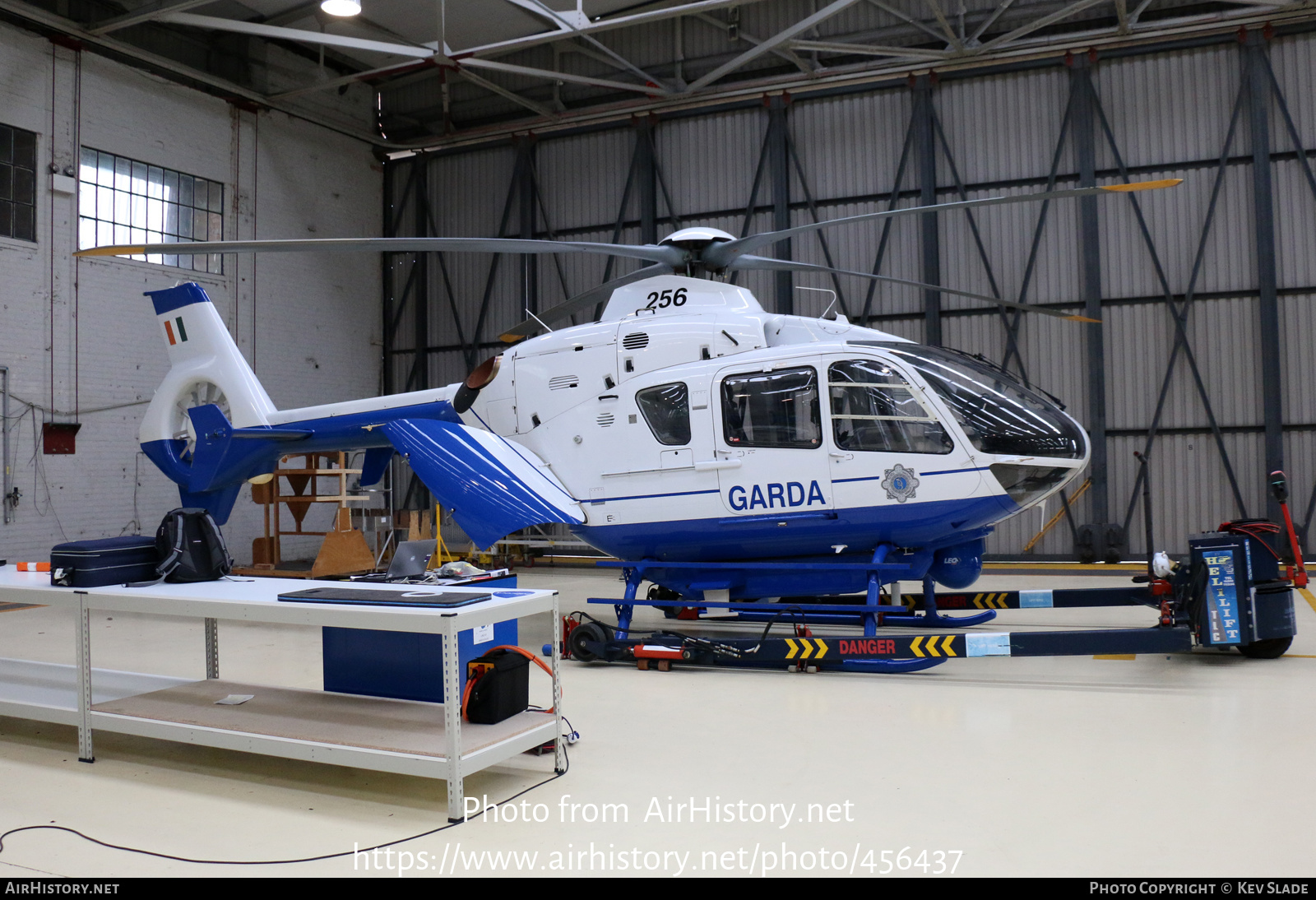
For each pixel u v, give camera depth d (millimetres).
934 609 6195
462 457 5824
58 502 10602
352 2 9812
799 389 5473
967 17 11547
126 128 11539
